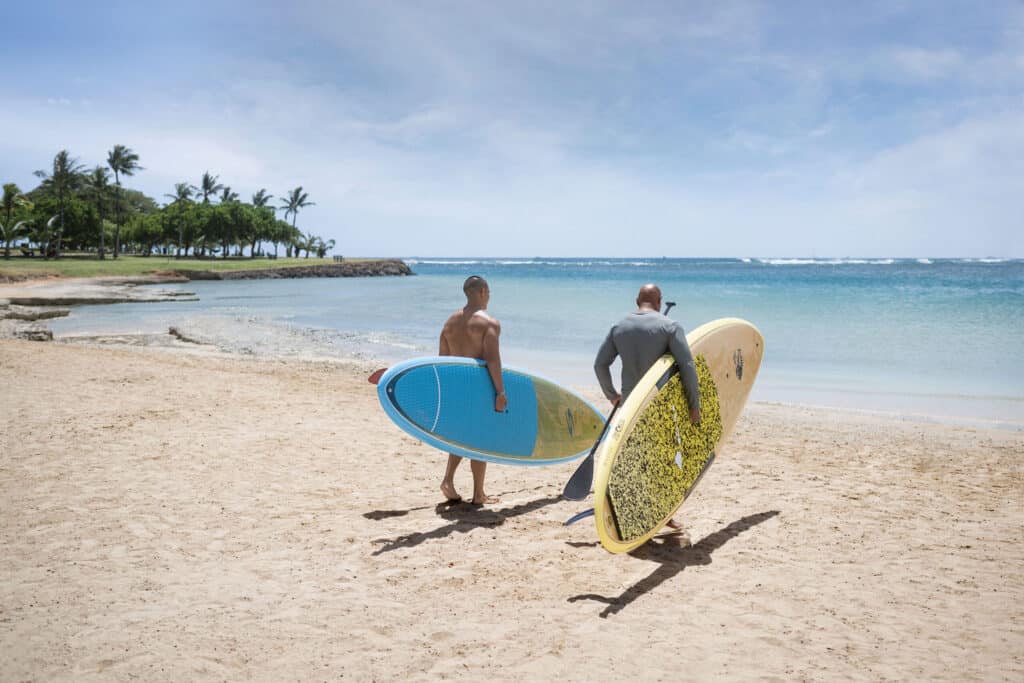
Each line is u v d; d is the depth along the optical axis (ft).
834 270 272.72
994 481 18.16
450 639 9.09
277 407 26.68
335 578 11.14
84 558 11.66
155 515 13.97
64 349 42.63
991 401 31.42
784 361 44.32
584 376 39.09
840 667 8.38
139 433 21.25
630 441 11.60
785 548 12.91
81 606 9.83
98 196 254.27
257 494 15.72
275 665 8.30
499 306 88.38
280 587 10.73
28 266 183.11
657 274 230.27
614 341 13.33
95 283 155.02
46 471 16.83
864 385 36.01
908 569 11.80
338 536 13.14
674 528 13.67
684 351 12.68
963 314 67.82
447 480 15.28
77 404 25.08
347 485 16.81
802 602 10.43
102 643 8.74
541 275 239.91
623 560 12.24
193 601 10.12
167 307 96.53
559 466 19.57
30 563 11.37
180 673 8.04
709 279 167.12
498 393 15.16
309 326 68.49
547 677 8.08
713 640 9.13
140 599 10.13
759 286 126.82
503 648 8.84
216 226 293.02
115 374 32.24
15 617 9.43
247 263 263.90
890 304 80.43
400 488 16.76
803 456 21.38
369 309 92.02
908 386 35.47
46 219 245.86
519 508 15.33
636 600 10.49
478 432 14.98
